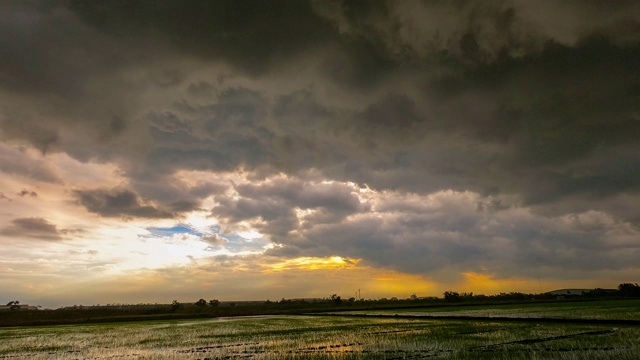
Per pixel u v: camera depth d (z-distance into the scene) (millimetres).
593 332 28625
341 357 21234
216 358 22984
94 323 67500
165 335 38750
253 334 36938
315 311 91250
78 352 27641
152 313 100938
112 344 31969
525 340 25422
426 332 33156
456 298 133250
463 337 28250
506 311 62906
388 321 50719
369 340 28500
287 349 25469
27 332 48031
